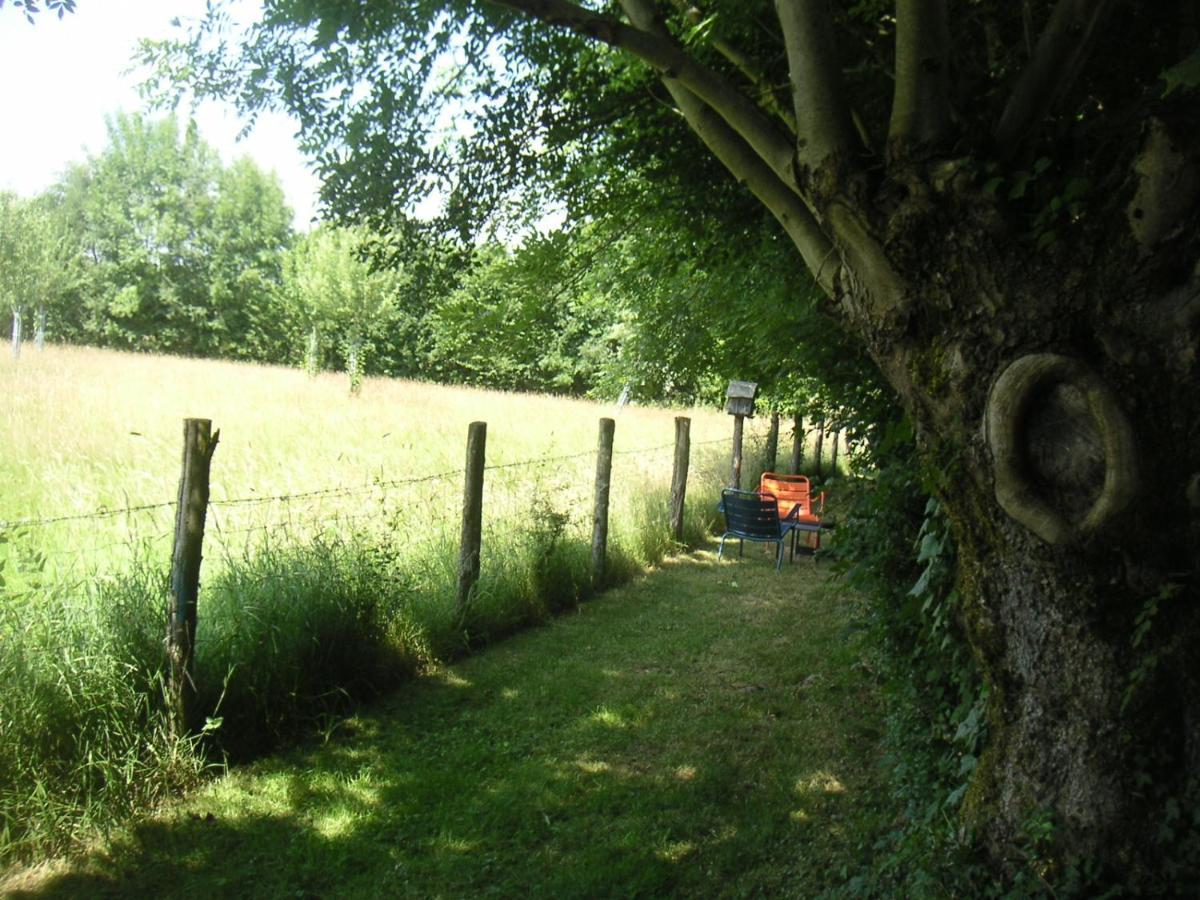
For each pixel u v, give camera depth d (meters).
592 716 5.63
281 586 5.54
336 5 4.02
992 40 3.87
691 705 5.82
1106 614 2.69
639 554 9.70
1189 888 2.60
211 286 48.38
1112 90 3.85
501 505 8.73
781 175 3.35
